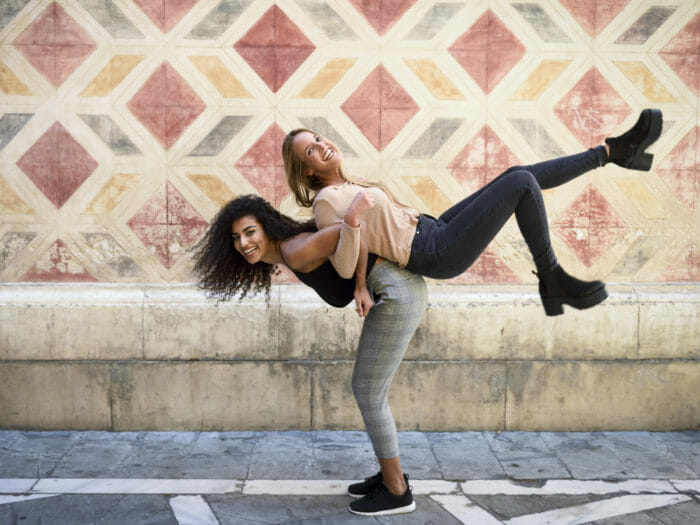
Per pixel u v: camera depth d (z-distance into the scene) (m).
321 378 3.68
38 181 3.64
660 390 3.73
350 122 3.66
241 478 3.10
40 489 2.95
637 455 3.40
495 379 3.71
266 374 3.68
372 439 2.76
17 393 3.64
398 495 2.76
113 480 3.05
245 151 3.66
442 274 2.55
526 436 3.67
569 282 2.57
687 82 3.69
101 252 3.69
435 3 3.63
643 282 3.78
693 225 3.76
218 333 3.65
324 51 3.63
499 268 3.77
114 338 3.64
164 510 2.77
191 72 3.62
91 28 3.58
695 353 3.73
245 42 3.61
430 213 3.71
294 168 2.71
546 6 3.64
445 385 3.71
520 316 3.69
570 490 3.00
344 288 2.70
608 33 3.66
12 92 3.60
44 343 3.62
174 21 3.60
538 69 3.67
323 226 2.53
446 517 2.74
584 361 3.71
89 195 3.66
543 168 2.61
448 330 3.69
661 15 3.66
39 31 3.58
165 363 3.65
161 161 3.65
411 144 3.68
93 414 3.67
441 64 3.65
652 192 3.74
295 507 2.82
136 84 3.61
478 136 3.69
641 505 2.85
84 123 3.63
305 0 3.60
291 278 3.76
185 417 3.69
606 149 2.61
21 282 3.68
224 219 2.61
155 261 3.70
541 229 2.48
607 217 3.74
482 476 3.15
